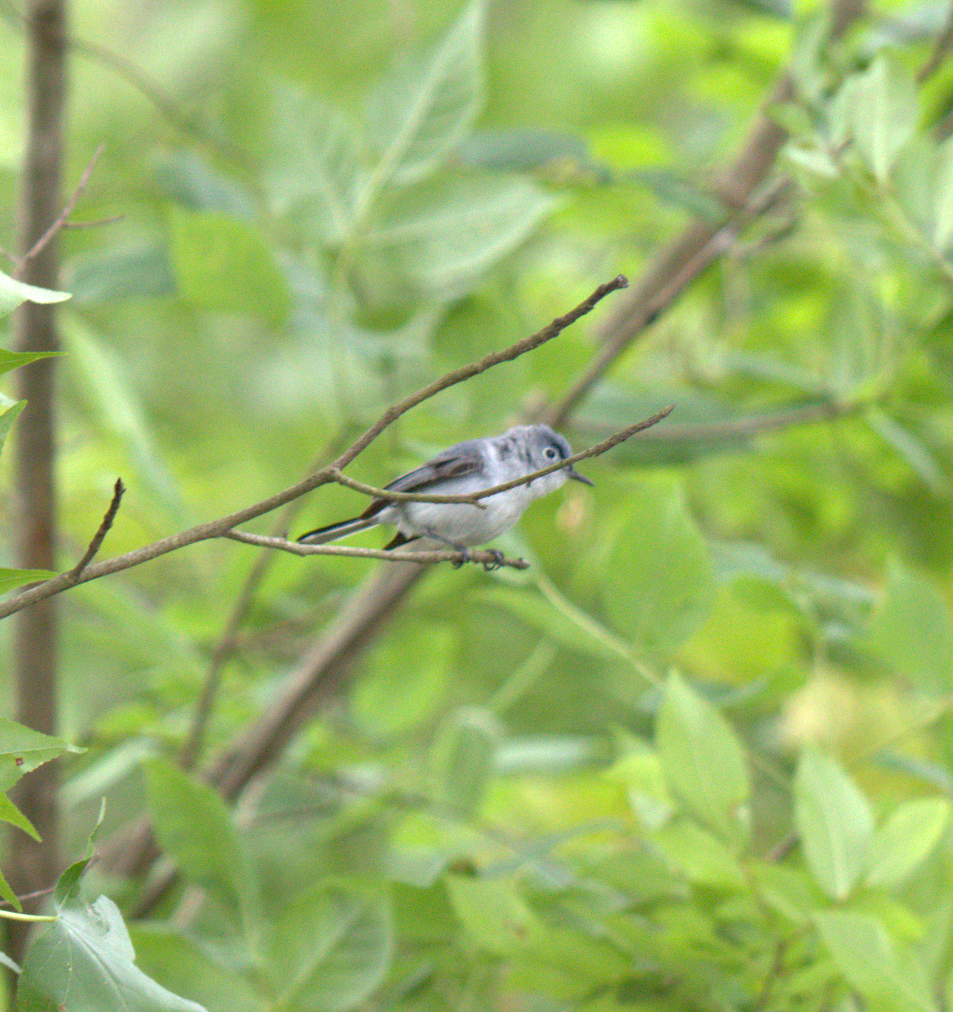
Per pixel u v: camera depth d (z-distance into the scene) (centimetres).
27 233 753
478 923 621
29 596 390
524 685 959
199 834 668
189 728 912
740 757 603
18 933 684
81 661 980
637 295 1026
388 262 845
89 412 1068
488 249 831
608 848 760
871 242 967
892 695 983
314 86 1448
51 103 750
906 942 564
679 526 723
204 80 1398
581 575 1040
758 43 1130
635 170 920
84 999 373
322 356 1346
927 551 1189
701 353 1186
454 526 736
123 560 398
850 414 958
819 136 811
